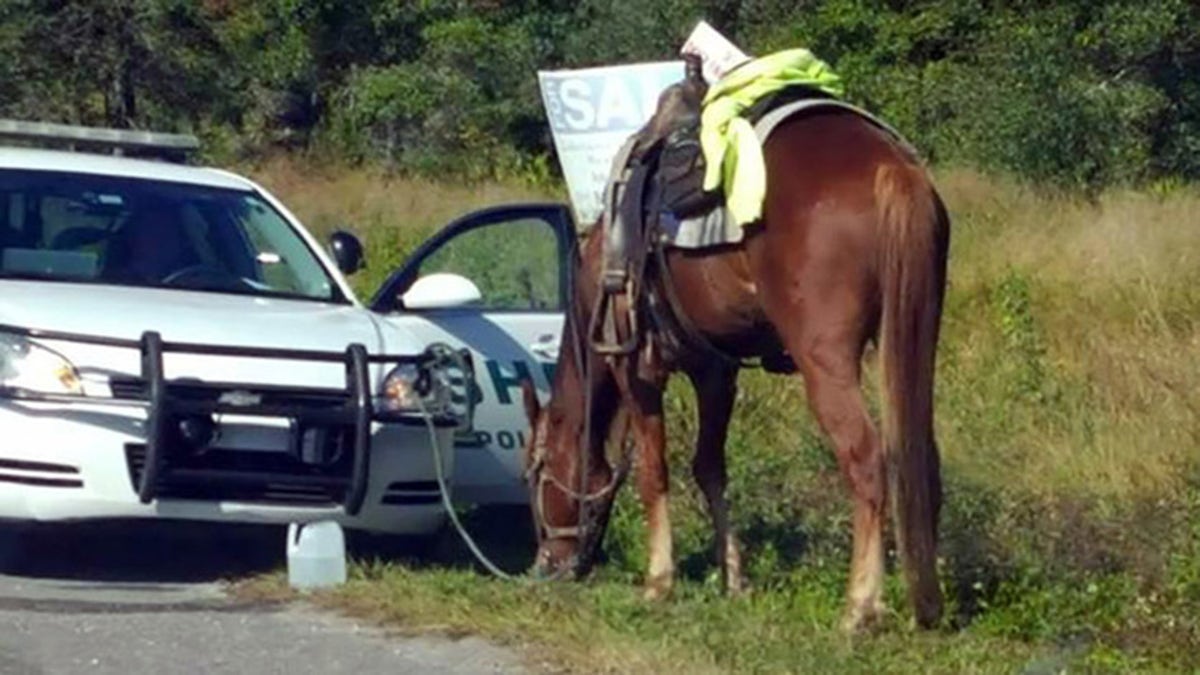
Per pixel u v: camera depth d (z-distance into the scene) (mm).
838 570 10570
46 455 10305
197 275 11812
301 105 41156
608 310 10234
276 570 11031
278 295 11844
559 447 10797
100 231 11906
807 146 9266
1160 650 9328
